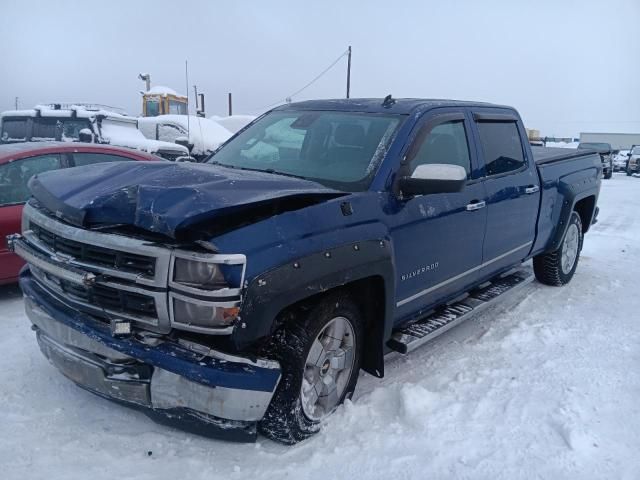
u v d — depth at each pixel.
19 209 5.18
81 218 2.78
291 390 2.89
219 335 2.62
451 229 3.97
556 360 4.30
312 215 2.91
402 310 3.72
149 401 2.76
